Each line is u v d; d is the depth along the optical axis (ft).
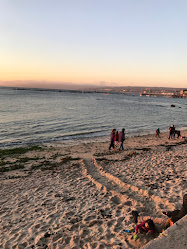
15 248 16.48
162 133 105.19
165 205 19.76
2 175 43.57
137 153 54.90
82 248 15.01
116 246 14.14
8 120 133.59
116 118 163.43
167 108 311.06
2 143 79.61
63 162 51.70
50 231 18.47
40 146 75.15
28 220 21.83
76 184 32.65
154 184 26.40
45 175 40.68
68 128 114.62
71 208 23.32
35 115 163.63
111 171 37.09
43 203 25.89
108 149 68.23
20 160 55.83
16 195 30.76
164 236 8.23
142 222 15.02
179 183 25.34
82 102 379.96
